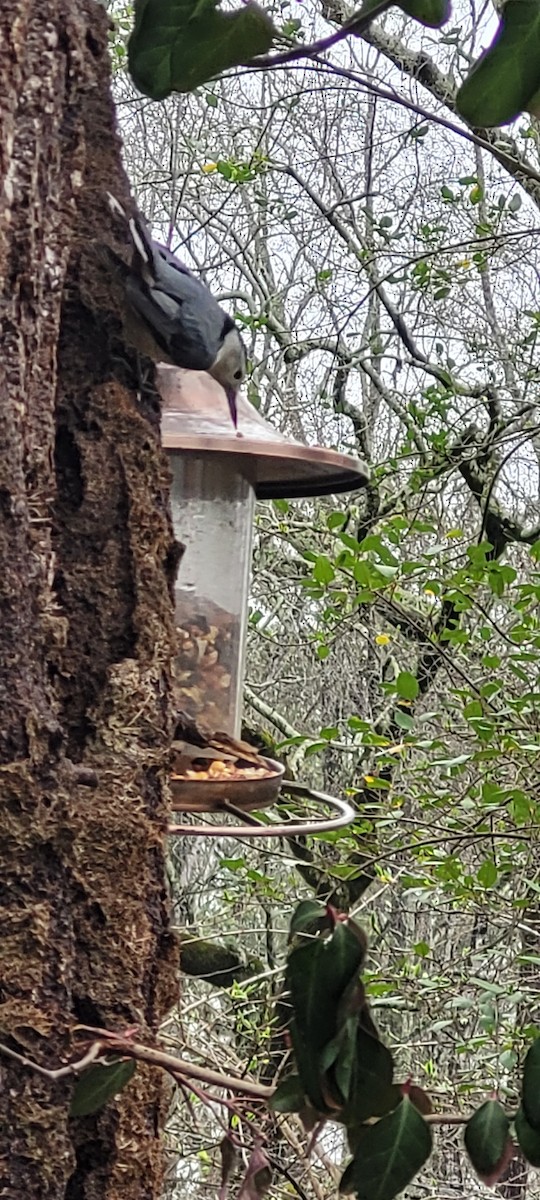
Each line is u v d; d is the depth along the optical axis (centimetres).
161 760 167
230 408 269
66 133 161
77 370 175
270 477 302
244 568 290
